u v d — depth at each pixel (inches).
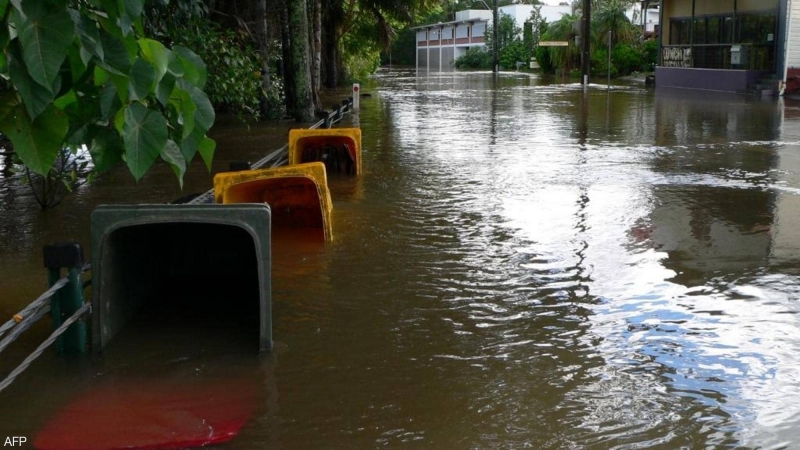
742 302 230.1
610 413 165.2
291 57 768.3
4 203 360.5
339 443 153.4
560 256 276.5
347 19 1363.2
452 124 730.2
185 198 266.8
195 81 133.2
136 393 174.2
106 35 119.3
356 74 1589.6
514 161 489.7
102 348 195.0
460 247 287.9
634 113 833.5
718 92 1181.1
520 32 2817.4
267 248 193.5
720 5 1216.2
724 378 181.3
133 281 221.1
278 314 221.8
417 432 157.8
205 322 216.4
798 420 161.9
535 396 173.0
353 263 268.7
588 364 189.0
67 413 165.0
